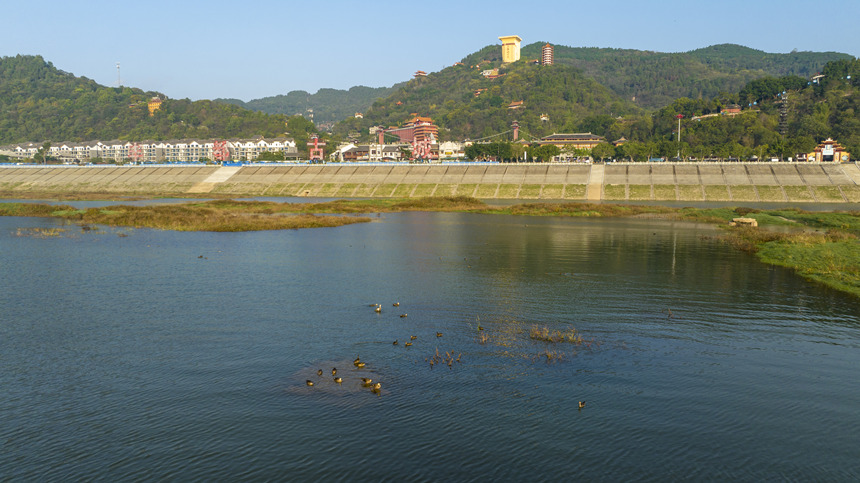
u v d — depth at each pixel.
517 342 30.73
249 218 100.50
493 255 61.94
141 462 18.84
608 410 22.52
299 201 159.25
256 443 19.95
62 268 52.47
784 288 45.28
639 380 25.58
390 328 33.22
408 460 18.84
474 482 17.59
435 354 28.72
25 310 37.16
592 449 19.59
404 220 106.38
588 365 27.36
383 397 23.58
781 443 20.12
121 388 24.62
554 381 25.34
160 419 21.78
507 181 179.00
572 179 175.25
